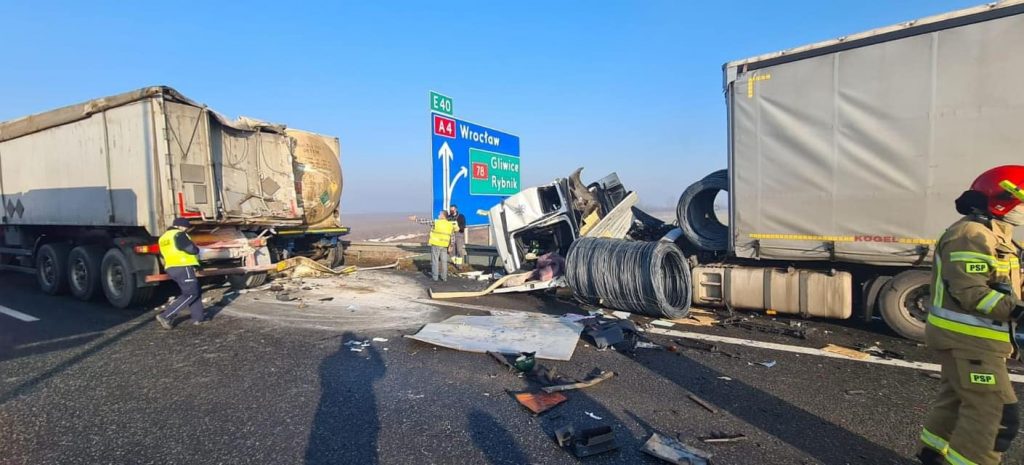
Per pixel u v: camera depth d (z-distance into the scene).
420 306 8.18
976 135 5.47
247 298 8.84
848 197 6.28
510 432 3.74
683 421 3.90
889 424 3.84
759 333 6.40
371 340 6.17
